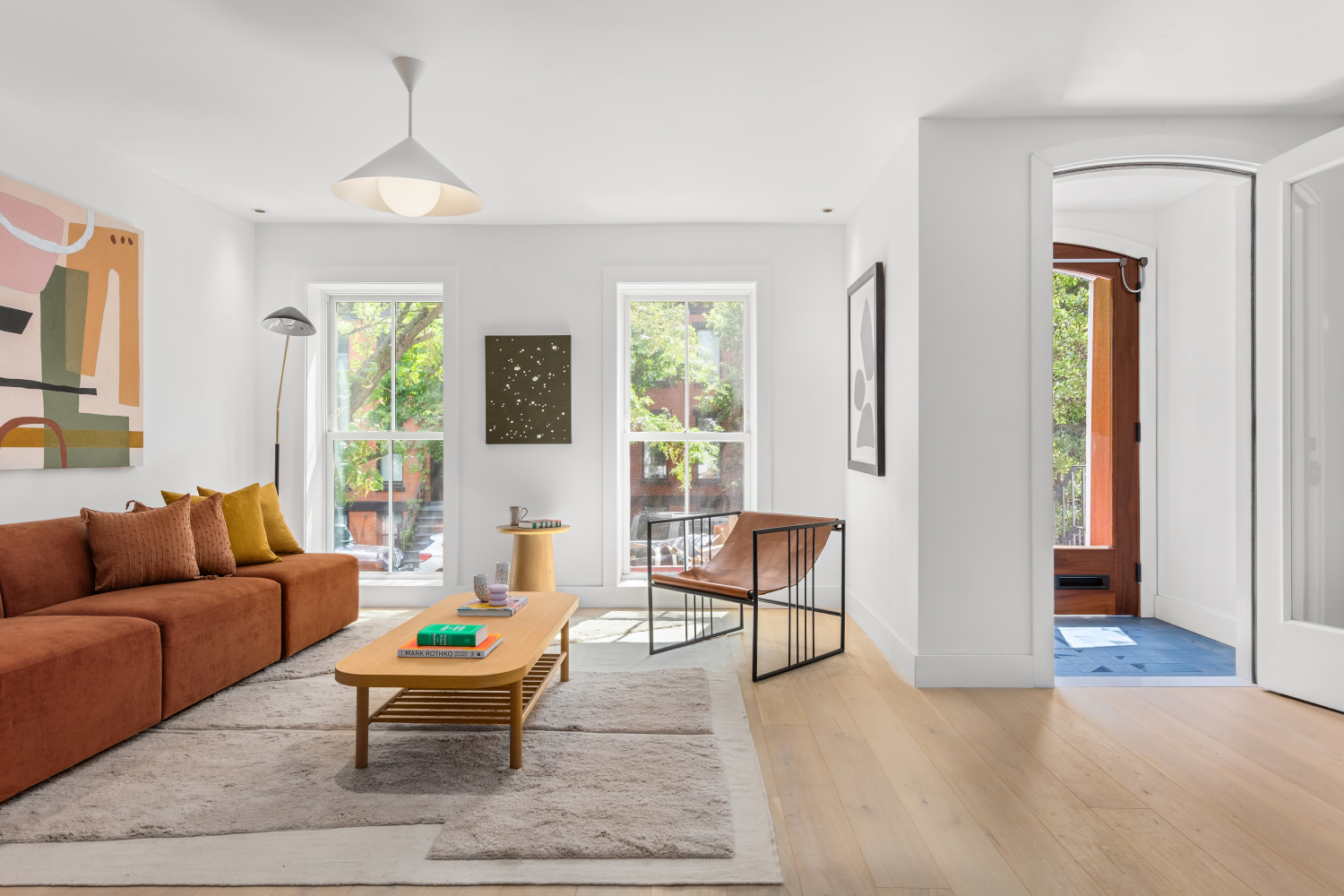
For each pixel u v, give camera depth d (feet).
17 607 9.41
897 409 12.22
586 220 16.15
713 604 16.49
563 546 16.48
